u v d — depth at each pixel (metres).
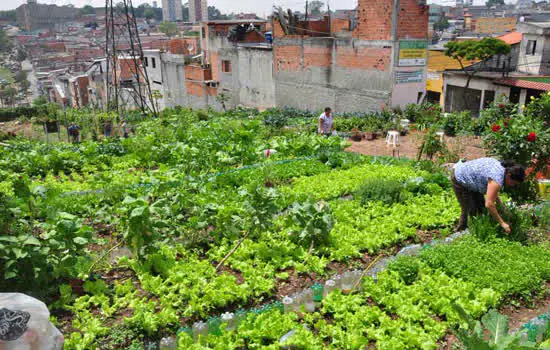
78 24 181.38
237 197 9.72
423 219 8.48
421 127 19.78
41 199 7.80
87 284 6.04
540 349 4.08
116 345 5.10
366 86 26.06
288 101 33.38
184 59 47.91
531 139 9.09
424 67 25.09
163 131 20.00
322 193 10.36
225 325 5.26
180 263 6.85
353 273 6.40
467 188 7.62
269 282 6.29
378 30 24.42
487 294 5.67
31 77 114.69
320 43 28.86
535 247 6.94
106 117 32.25
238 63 38.31
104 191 9.36
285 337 5.13
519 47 31.05
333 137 15.88
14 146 18.81
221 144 15.52
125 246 7.52
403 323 5.33
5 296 4.23
